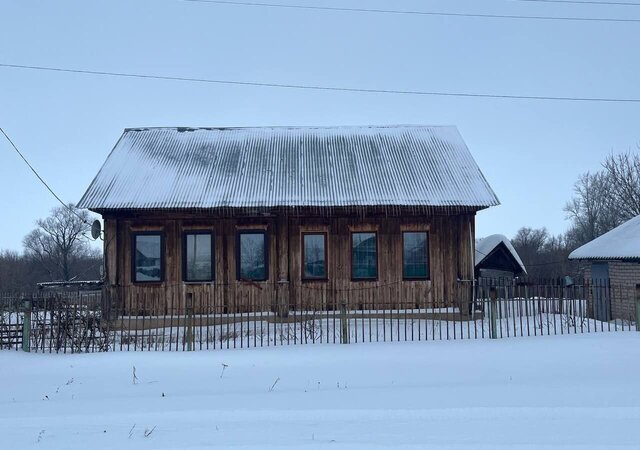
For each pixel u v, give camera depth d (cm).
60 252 7462
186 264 1916
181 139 2316
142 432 704
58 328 1377
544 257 6756
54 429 731
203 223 1925
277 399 871
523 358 1166
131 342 1520
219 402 859
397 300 1898
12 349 1418
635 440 637
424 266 1917
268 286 1902
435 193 1875
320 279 1906
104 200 1845
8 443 673
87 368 1183
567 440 638
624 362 1107
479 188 1908
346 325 1397
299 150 2219
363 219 1925
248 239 1927
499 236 2591
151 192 1888
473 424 706
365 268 1919
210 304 1894
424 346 1305
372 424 712
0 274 7044
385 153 2183
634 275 1977
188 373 1121
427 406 793
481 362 1143
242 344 1433
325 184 1931
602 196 6006
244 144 2280
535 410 757
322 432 681
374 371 1096
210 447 631
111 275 1884
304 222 1920
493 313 1402
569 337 1361
